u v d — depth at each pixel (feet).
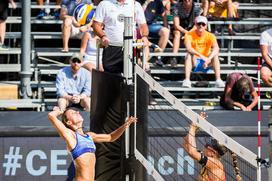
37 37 108.88
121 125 72.13
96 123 76.18
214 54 101.55
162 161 79.82
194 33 101.96
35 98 100.99
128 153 71.92
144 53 75.25
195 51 101.35
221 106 93.76
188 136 70.59
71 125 71.00
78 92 90.99
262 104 100.83
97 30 82.17
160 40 106.32
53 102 97.81
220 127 82.17
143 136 72.43
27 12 96.78
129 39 72.69
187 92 103.45
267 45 95.40
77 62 90.17
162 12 107.55
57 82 90.84
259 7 119.24
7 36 110.42
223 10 115.14
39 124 82.94
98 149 75.05
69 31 105.29
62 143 82.23
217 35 114.11
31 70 98.63
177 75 109.40
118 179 72.79
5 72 108.88
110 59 82.02
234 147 57.47
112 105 73.51
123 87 72.13
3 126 81.82
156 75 109.81
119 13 82.12
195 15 112.98
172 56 107.76
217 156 70.44
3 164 81.87
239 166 74.90
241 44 118.42
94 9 109.60
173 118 81.35
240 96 92.38
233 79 92.58
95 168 75.36
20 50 105.81
